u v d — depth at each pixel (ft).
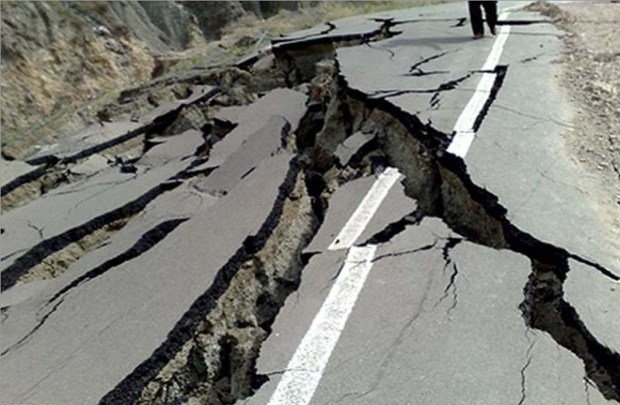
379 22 36.78
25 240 17.65
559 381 9.11
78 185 22.20
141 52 51.80
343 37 33.12
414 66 25.26
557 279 11.78
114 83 48.21
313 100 27.30
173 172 22.07
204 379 12.30
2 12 45.65
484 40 28.48
